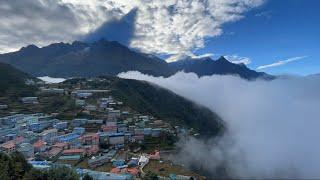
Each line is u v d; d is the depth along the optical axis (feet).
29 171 502.38
